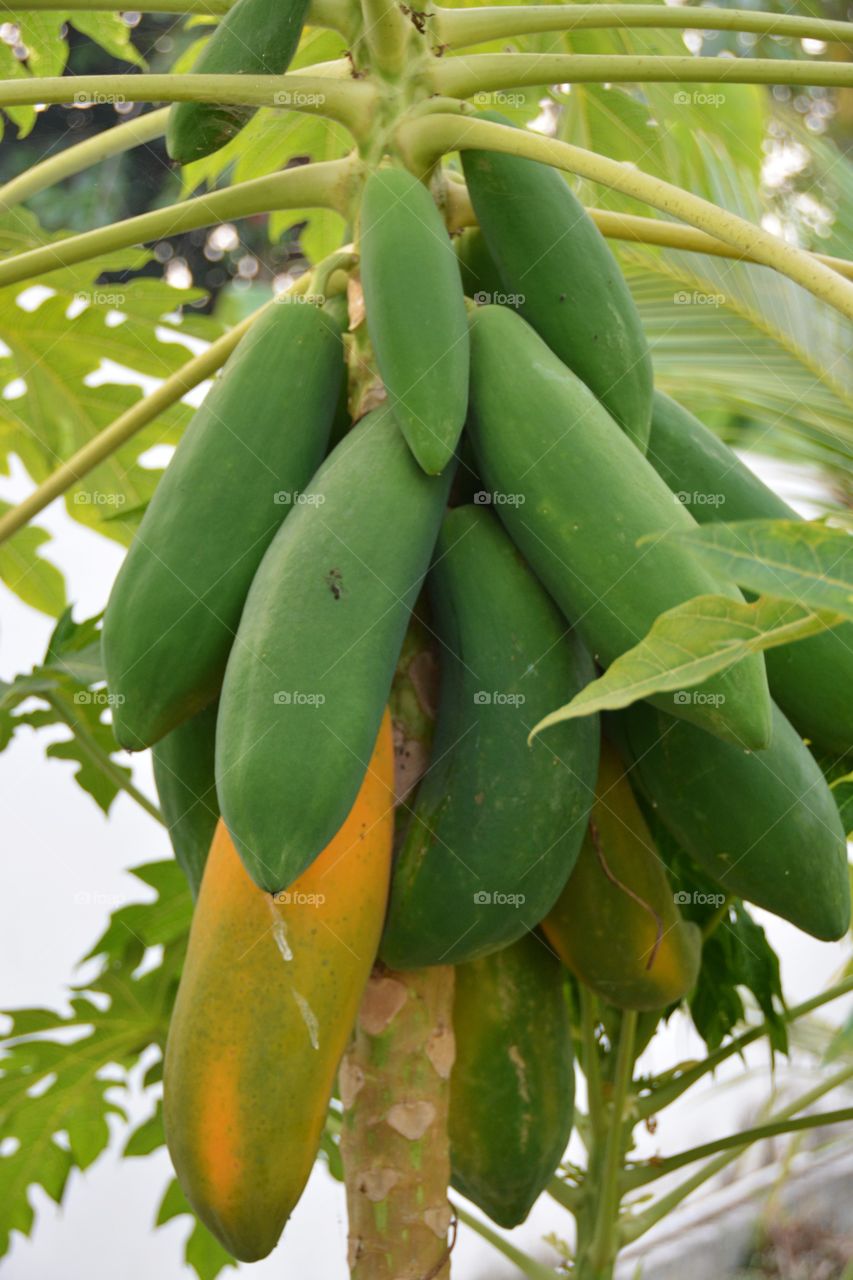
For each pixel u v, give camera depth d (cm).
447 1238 142
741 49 337
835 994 169
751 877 136
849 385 179
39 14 196
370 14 142
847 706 139
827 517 183
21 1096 183
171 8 150
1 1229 189
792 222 201
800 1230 296
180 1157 133
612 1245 167
